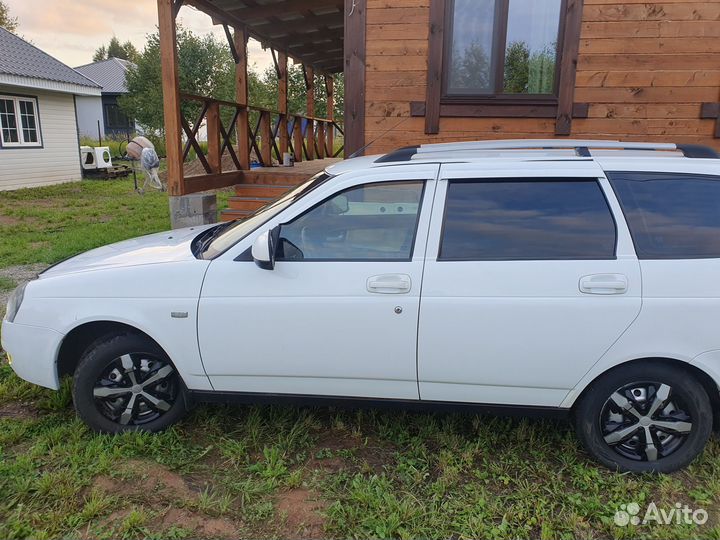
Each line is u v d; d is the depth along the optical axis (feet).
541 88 20.81
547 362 9.67
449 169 10.25
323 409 12.37
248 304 10.16
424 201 10.11
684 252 9.53
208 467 10.28
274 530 8.71
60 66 61.31
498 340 9.67
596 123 20.52
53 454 10.41
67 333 10.73
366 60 21.04
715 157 10.39
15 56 55.88
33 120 55.77
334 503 9.16
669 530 8.71
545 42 20.43
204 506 9.08
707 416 9.69
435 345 9.82
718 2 19.25
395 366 10.04
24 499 9.22
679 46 19.70
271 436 11.32
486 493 9.50
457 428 11.62
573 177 9.91
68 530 8.59
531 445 10.93
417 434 11.50
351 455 10.65
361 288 9.88
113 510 9.06
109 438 10.94
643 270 9.41
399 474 10.06
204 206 24.07
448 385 10.09
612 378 9.75
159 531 8.63
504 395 10.06
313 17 30.19
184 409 11.25
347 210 10.37
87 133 114.21
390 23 20.68
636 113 20.29
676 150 11.00
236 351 10.36
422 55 20.75
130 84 81.41
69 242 29.50
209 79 74.33
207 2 25.20
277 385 10.57
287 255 10.25
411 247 10.01
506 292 9.58
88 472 9.88
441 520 8.84
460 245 9.91
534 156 10.45
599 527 8.81
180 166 23.30
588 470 10.12
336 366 10.19
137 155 54.24
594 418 9.96
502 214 9.96
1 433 11.12
